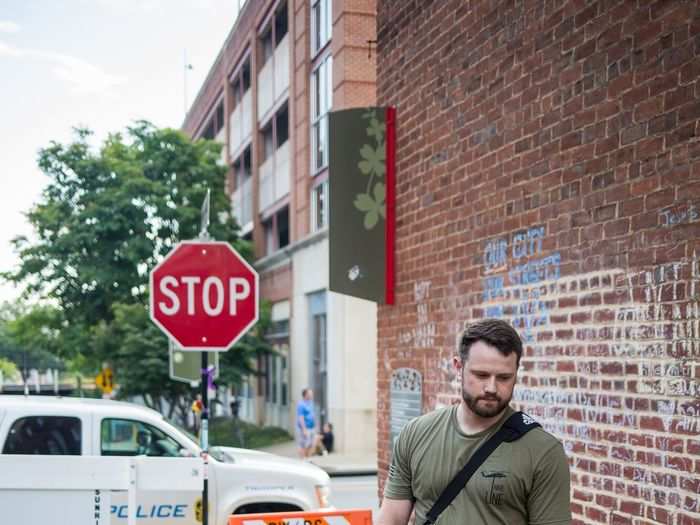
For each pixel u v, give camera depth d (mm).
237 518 4035
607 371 4676
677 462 4105
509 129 5801
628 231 4535
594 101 4863
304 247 25188
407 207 7512
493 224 5996
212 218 28969
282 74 24094
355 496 14859
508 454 3045
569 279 5059
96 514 5266
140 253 26859
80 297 27656
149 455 7812
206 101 34281
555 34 5266
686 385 4062
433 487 3156
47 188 27594
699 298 4004
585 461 4852
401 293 7609
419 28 7336
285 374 28344
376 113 7820
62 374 59469
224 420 31609
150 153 28062
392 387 7715
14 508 5172
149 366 23047
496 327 3055
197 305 7125
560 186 5180
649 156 4387
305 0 19047
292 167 25047
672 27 4242
